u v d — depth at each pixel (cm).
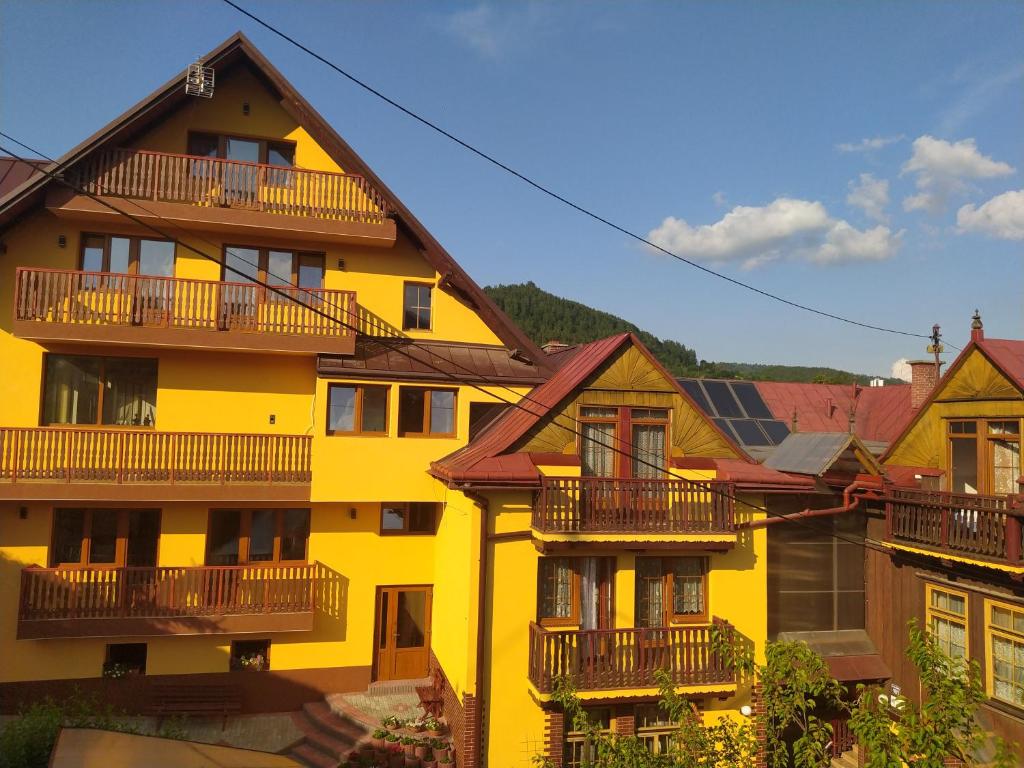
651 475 1414
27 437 1377
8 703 1416
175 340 1446
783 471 1502
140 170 1474
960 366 1443
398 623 1641
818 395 2216
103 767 830
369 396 1557
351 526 1614
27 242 1478
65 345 1495
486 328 1739
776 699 850
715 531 1342
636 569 1381
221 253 1588
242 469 1479
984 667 1269
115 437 1418
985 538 1234
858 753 1338
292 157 1648
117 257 1538
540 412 1390
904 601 1433
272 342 1487
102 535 1498
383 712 1467
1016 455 1327
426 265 1716
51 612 1382
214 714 1477
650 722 1349
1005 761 683
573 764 1283
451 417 1605
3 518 1436
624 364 1414
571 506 1292
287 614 1490
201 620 1441
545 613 1338
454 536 1458
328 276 1644
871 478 1475
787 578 1477
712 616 1395
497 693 1278
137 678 1477
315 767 1280
